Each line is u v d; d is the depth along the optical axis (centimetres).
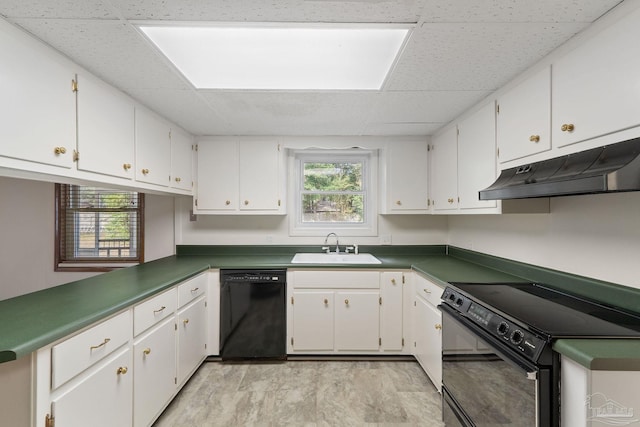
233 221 332
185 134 290
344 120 262
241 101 219
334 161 348
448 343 182
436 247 334
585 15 122
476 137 221
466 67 169
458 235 312
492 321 139
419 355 257
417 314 262
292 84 194
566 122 141
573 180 116
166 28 137
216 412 206
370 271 276
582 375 99
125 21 130
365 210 348
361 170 350
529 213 191
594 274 158
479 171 217
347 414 204
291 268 276
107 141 185
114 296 164
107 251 329
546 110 154
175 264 271
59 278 322
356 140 312
